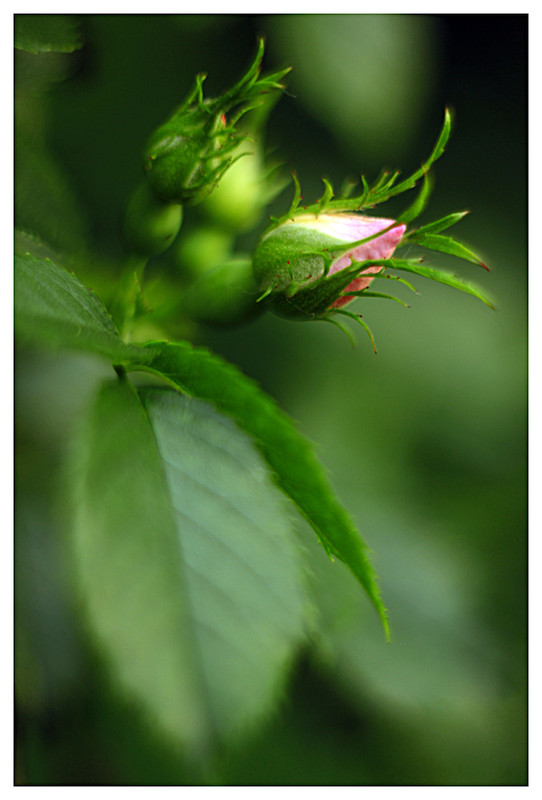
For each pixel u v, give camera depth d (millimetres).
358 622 328
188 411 293
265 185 337
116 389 292
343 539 289
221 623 281
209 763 275
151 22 361
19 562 317
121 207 356
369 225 308
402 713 343
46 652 316
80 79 349
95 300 293
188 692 276
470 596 362
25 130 327
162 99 363
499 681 353
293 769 343
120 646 277
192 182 312
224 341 377
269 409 286
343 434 377
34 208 325
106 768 322
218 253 335
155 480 288
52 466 325
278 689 279
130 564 282
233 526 287
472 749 356
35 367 332
